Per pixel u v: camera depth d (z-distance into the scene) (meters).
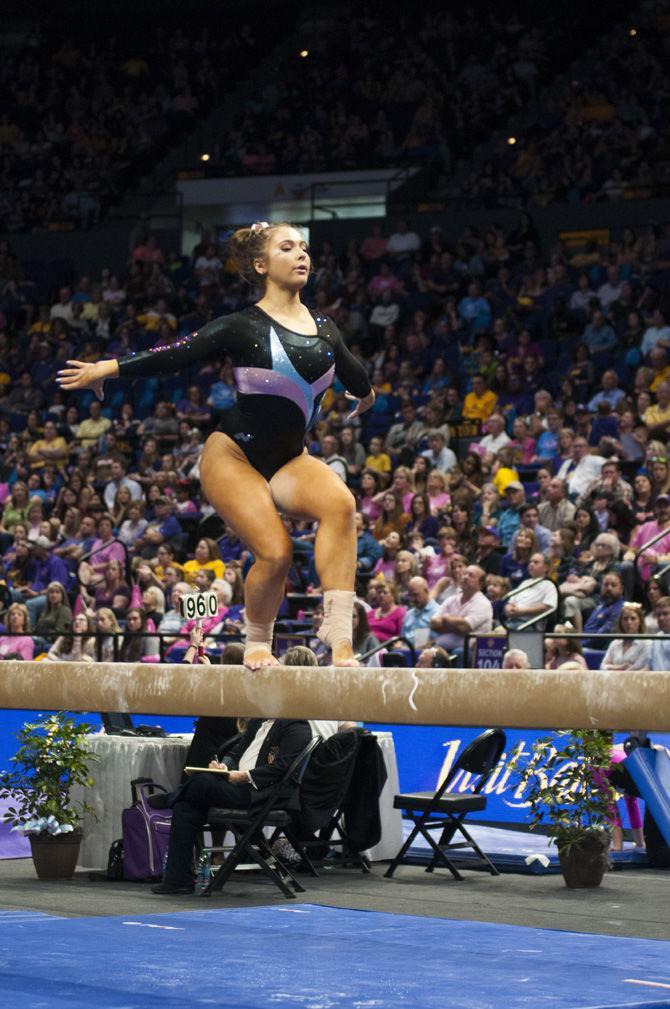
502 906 9.19
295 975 6.40
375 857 11.28
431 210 27.25
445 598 14.95
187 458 20.45
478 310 22.92
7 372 25.78
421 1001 5.77
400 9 33.41
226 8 35.34
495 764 10.51
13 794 10.50
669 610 12.11
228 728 10.23
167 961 6.75
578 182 26.88
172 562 17.23
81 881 10.29
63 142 33.00
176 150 33.19
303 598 16.09
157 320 25.48
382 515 17.34
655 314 20.59
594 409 19.06
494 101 30.14
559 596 14.05
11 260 28.62
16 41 35.66
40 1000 5.64
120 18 35.72
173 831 9.66
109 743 10.83
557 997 5.91
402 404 21.12
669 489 15.71
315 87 32.38
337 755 10.15
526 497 17.31
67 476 21.33
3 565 19.08
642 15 30.80
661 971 6.69
